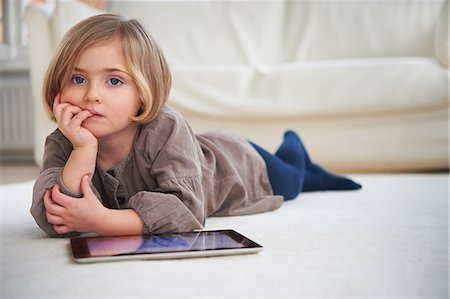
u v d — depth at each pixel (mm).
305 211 1201
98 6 3242
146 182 993
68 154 955
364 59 2469
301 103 2225
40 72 2160
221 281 630
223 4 2789
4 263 718
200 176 969
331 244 832
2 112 3350
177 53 2701
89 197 852
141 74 903
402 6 2656
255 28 2754
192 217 907
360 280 638
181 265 698
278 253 770
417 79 2189
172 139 956
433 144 2227
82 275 653
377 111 2209
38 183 881
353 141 2244
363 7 2699
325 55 2689
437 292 600
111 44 883
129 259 722
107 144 959
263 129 2281
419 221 1050
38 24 2150
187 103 2275
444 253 776
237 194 1155
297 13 2805
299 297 580
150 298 576
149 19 2754
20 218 1107
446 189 1605
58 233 884
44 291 599
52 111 938
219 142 1216
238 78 2287
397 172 2342
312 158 2264
